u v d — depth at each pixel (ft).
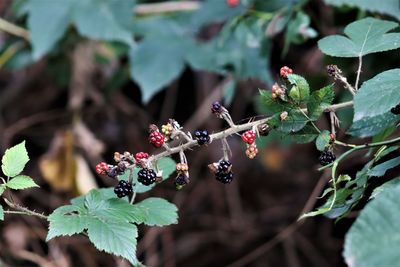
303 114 2.87
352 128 3.05
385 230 2.43
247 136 2.81
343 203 2.90
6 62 5.35
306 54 4.93
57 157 5.10
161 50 4.54
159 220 2.98
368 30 3.01
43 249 5.31
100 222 2.85
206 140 2.84
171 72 4.46
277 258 5.70
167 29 4.64
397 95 2.68
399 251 2.40
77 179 5.02
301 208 5.77
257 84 5.48
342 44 3.00
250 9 4.23
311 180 5.83
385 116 3.00
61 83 5.77
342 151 4.00
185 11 4.77
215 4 4.52
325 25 4.33
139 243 5.55
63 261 5.14
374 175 2.86
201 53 4.45
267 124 2.87
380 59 3.89
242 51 4.24
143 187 3.08
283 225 5.77
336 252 5.55
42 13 4.56
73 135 5.37
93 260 5.26
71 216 2.87
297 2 4.11
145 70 4.49
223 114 2.86
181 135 2.86
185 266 5.71
